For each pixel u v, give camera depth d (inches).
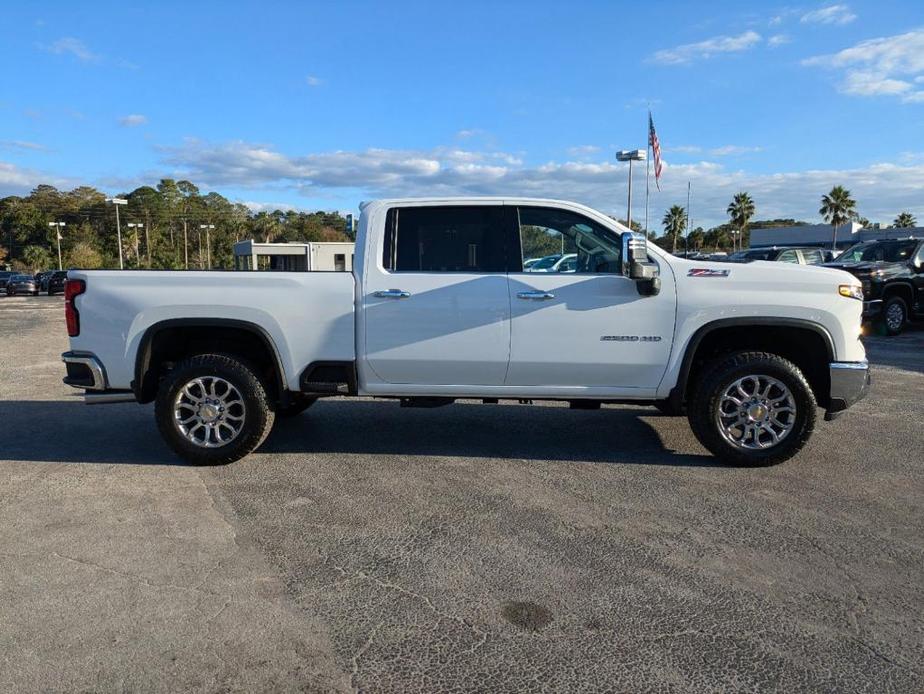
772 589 131.3
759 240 2797.7
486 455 218.5
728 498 179.2
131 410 288.7
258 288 202.2
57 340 565.6
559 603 126.2
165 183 4311.0
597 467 205.6
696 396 201.9
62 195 4466.0
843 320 195.6
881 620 120.6
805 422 197.6
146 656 109.3
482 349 200.8
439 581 134.6
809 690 101.6
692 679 104.0
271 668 106.5
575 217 203.8
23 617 120.3
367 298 201.3
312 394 211.5
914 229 2283.5
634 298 198.5
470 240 204.8
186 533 157.4
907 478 194.7
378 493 183.8
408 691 101.3
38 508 172.7
